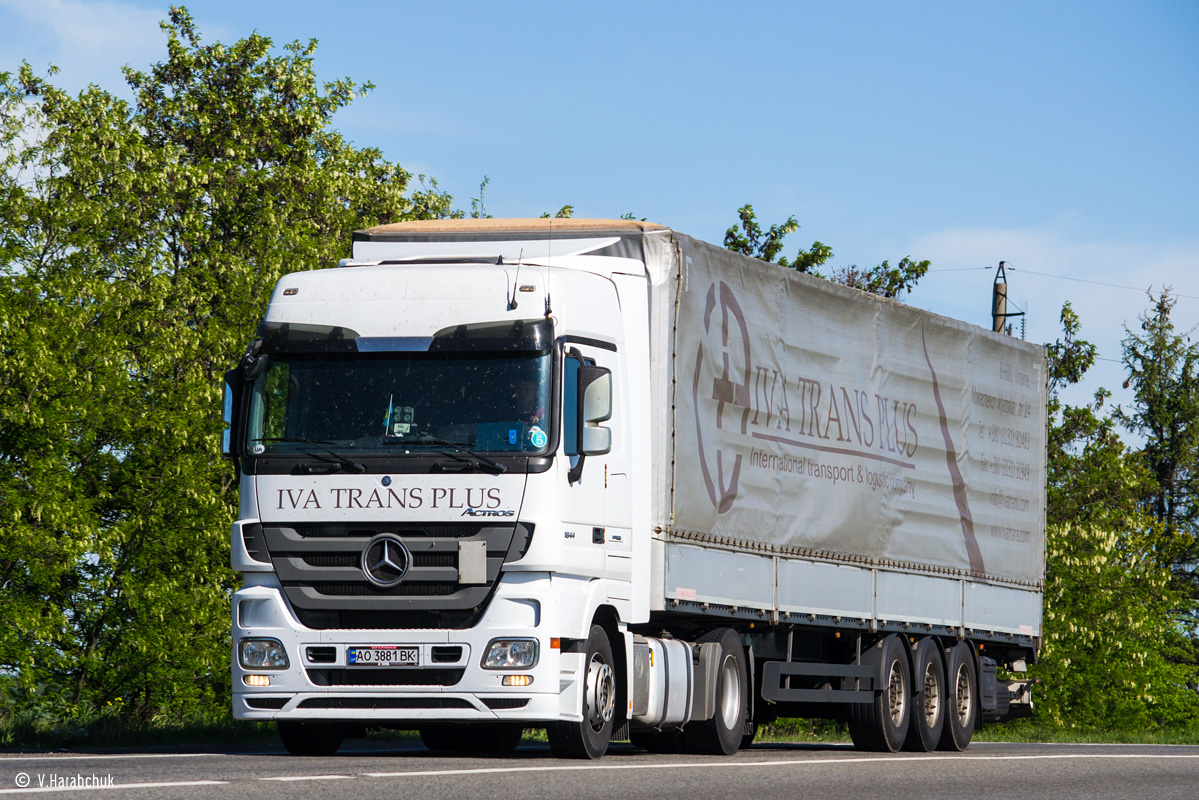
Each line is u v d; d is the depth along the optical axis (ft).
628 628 91.04
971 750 128.06
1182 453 475.72
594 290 84.99
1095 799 68.85
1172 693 286.66
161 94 263.29
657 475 90.38
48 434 173.06
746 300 101.40
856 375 114.62
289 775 63.93
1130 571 281.13
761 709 115.14
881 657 116.37
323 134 256.93
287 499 78.13
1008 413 136.67
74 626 178.19
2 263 177.17
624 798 60.39
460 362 79.05
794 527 105.29
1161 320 489.26
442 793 57.82
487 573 76.64
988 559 132.26
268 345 80.33
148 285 187.42
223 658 176.86
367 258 94.79
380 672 76.95
